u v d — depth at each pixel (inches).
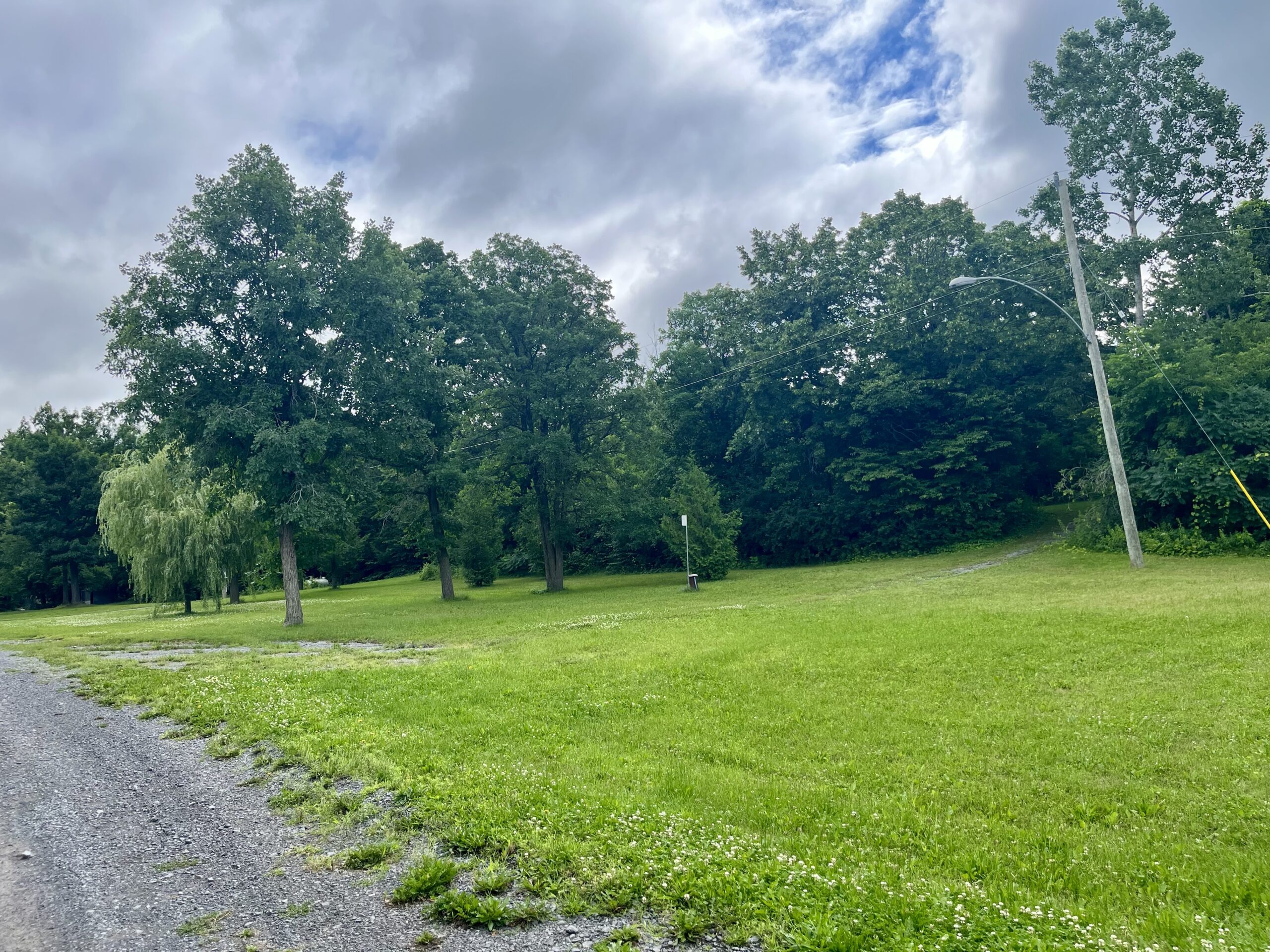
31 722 414.6
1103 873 184.1
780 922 160.2
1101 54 1476.4
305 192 1015.6
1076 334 1421.0
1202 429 938.7
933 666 423.2
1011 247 1440.7
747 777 270.4
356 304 1015.0
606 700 396.2
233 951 164.1
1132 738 284.4
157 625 1151.6
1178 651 405.1
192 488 1204.5
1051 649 436.8
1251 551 872.9
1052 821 220.2
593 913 171.9
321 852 218.2
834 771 273.0
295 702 411.5
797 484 1680.6
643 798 244.1
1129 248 1451.8
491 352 1360.7
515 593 1493.6
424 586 2128.4
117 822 251.6
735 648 522.0
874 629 557.0
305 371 1002.7
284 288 929.5
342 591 2167.8
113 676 548.4
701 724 341.1
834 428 1594.5
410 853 213.6
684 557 1397.6
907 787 253.0
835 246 1665.8
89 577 2768.2
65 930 177.0
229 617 1254.9
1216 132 1432.1
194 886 199.6
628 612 858.8
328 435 949.8
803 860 194.1
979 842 206.5
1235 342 1187.9
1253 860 186.1
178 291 912.9
